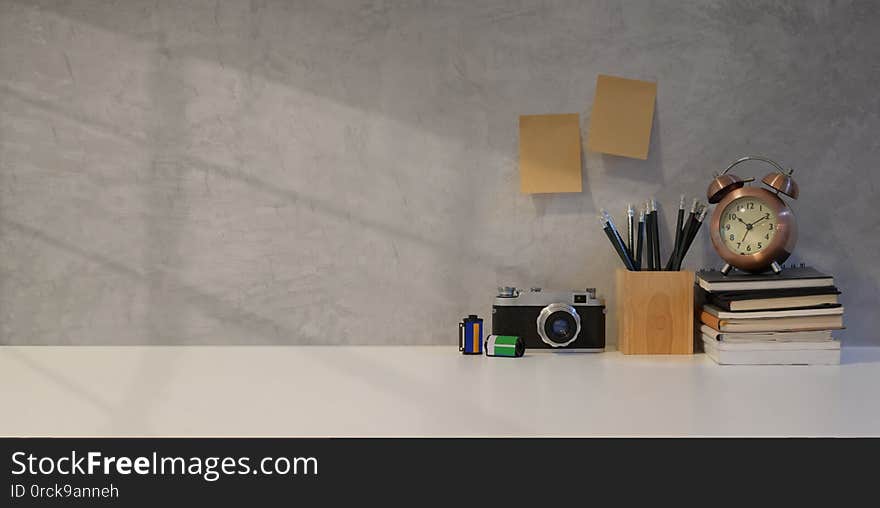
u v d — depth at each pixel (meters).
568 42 2.19
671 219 2.20
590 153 2.20
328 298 2.24
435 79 2.20
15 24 2.21
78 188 2.23
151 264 2.23
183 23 2.21
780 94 2.17
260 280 2.24
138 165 2.23
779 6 2.16
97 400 1.68
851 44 2.16
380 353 2.14
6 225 2.23
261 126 2.22
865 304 2.19
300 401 1.67
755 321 1.96
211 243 2.23
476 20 2.19
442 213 2.22
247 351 2.18
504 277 2.23
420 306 2.23
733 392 1.71
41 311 2.24
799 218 2.18
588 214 2.21
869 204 2.17
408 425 1.49
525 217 2.22
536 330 2.12
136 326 2.24
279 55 2.21
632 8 2.18
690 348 2.08
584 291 2.12
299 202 2.23
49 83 2.22
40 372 1.94
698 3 2.17
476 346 2.11
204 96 2.22
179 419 1.54
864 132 2.17
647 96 2.18
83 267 2.23
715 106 2.18
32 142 2.22
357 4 2.20
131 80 2.21
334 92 2.21
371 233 2.23
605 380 1.82
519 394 1.71
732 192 2.05
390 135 2.21
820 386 1.76
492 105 2.20
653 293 2.07
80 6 2.21
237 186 2.23
